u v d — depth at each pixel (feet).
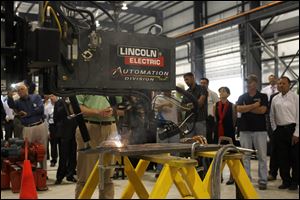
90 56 6.20
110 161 6.45
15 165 13.43
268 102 14.75
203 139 7.64
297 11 23.32
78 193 8.32
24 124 14.67
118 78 6.45
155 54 6.73
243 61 26.48
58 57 5.62
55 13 5.97
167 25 36.81
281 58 24.35
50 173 17.22
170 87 6.89
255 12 23.97
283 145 13.52
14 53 5.77
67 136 14.96
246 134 13.71
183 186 6.12
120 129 7.32
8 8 5.78
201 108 14.06
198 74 31.35
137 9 35.01
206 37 30.99
